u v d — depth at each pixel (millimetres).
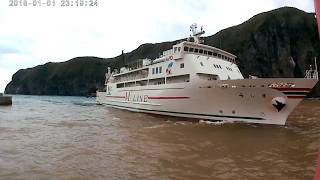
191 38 35375
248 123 24781
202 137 19578
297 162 12922
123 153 14875
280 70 143000
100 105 67125
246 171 11547
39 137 20078
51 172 11500
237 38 155750
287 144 17125
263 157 13953
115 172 11516
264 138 19109
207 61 29797
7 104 65938
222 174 11180
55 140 18828
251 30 151000
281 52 144375
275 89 22844
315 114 40281
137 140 18656
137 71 41375
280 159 13508
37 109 52219
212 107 26359
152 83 35875
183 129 23172
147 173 11367
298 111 46625
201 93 26562
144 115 36062
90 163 12914
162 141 18203
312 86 22125
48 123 28859
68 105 70062
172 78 31688
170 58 31812
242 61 146250
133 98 40781
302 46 145000
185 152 15031
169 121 29000
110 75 60812
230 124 24891
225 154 14594
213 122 26375
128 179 10641
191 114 28344
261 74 143250
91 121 30500
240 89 23984
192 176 10945
